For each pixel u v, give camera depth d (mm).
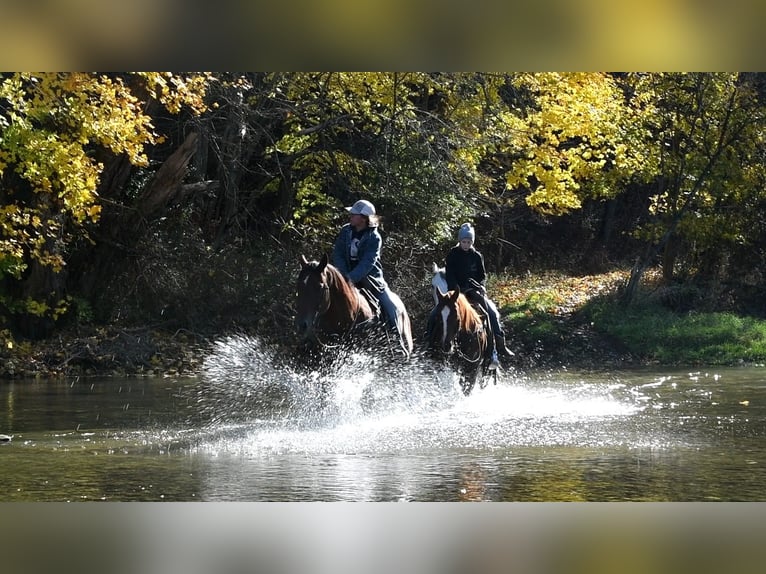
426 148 28391
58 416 14508
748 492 8805
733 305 34688
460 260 15961
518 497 8562
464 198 29125
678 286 34906
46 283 24344
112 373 22234
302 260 12617
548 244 46469
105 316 25750
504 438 12203
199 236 28094
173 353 24016
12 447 11523
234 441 11914
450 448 11375
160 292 26188
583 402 16359
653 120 33594
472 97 28344
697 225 34281
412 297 28156
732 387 19469
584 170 29016
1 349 22766
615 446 11562
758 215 36438
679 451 11211
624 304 32781
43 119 18422
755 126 33781
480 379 15805
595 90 27250
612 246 47312
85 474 9680
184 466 10148
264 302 26906
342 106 27344
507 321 29891
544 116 27469
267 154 28766
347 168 29281
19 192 23172
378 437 12211
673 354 26875
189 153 25531
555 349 27359
